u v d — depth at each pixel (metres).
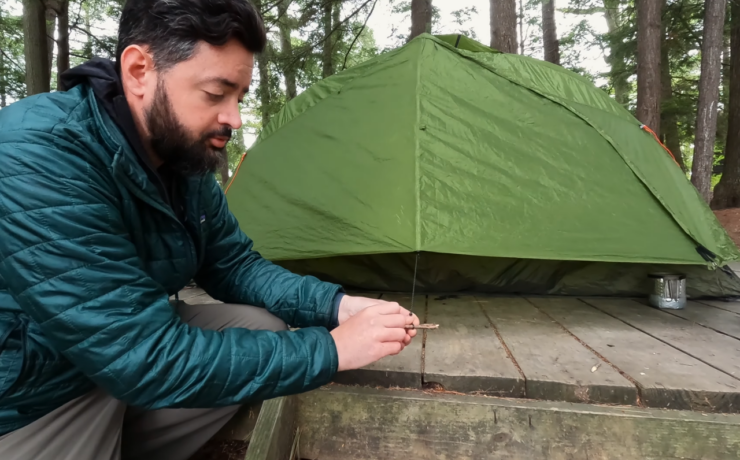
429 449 1.23
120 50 0.78
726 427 1.12
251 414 1.26
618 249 1.86
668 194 2.11
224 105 0.78
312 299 1.13
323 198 2.12
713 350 1.50
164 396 0.75
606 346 1.54
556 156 2.09
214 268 1.22
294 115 2.77
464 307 2.13
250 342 0.80
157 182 0.88
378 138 2.22
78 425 0.87
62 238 0.71
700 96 6.08
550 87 2.46
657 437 1.14
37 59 5.92
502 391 1.25
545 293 2.41
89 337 0.71
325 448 1.28
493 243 1.82
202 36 0.72
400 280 2.47
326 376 0.82
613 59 9.09
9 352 0.74
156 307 0.77
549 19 9.61
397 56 2.55
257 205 2.32
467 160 2.04
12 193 0.70
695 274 2.29
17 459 0.80
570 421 1.17
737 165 7.86
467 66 2.41
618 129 2.34
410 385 1.30
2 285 0.76
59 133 0.73
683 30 8.33
